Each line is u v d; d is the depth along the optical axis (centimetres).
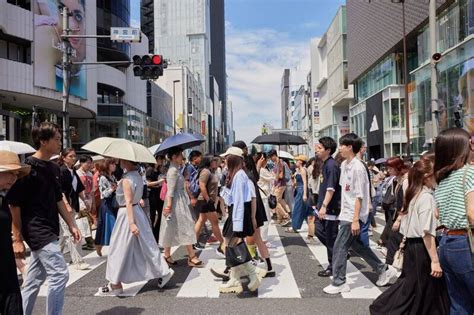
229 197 586
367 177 563
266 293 574
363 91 4503
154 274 579
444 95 2470
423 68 2886
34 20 2512
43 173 417
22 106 3022
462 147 336
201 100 11262
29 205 410
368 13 4091
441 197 340
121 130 4344
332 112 5791
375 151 4038
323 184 651
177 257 815
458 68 2280
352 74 4719
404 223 408
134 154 567
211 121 13325
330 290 567
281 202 1219
